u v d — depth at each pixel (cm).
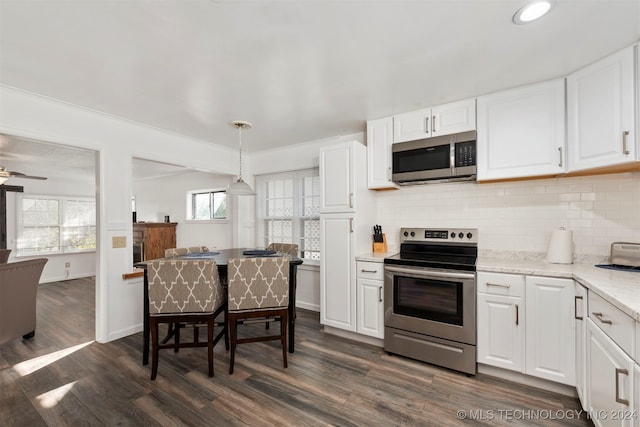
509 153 230
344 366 240
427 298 241
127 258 301
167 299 220
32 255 556
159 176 616
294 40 166
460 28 156
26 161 447
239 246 447
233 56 182
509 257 258
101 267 282
